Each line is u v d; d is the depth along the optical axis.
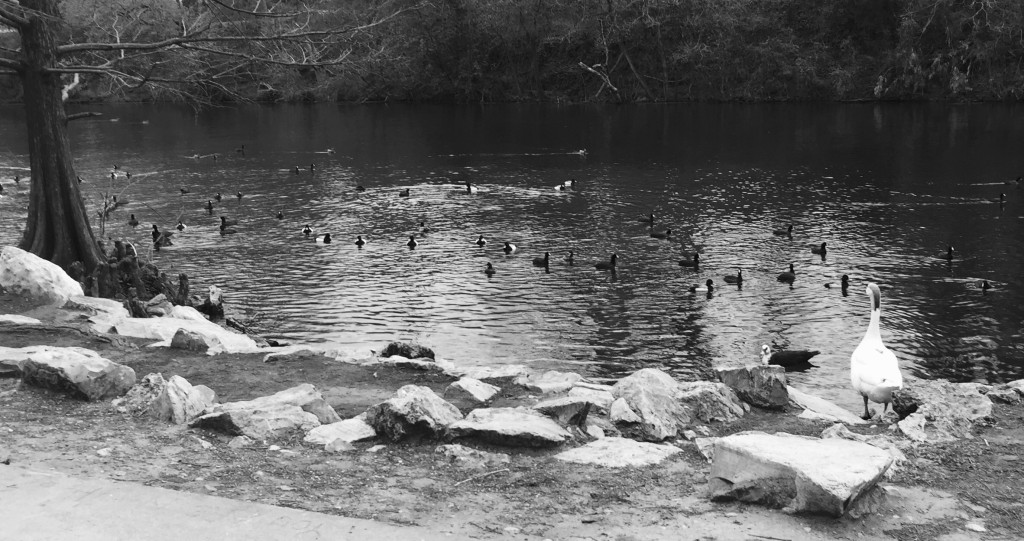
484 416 10.92
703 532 7.95
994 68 95.62
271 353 15.72
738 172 58.66
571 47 111.25
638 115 94.75
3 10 23.55
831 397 21.33
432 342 26.22
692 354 25.23
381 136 82.00
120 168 63.16
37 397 12.02
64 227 25.73
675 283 33.12
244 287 32.78
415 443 10.47
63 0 30.39
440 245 39.88
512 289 32.44
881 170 57.91
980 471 9.84
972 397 12.03
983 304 29.89
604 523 8.16
